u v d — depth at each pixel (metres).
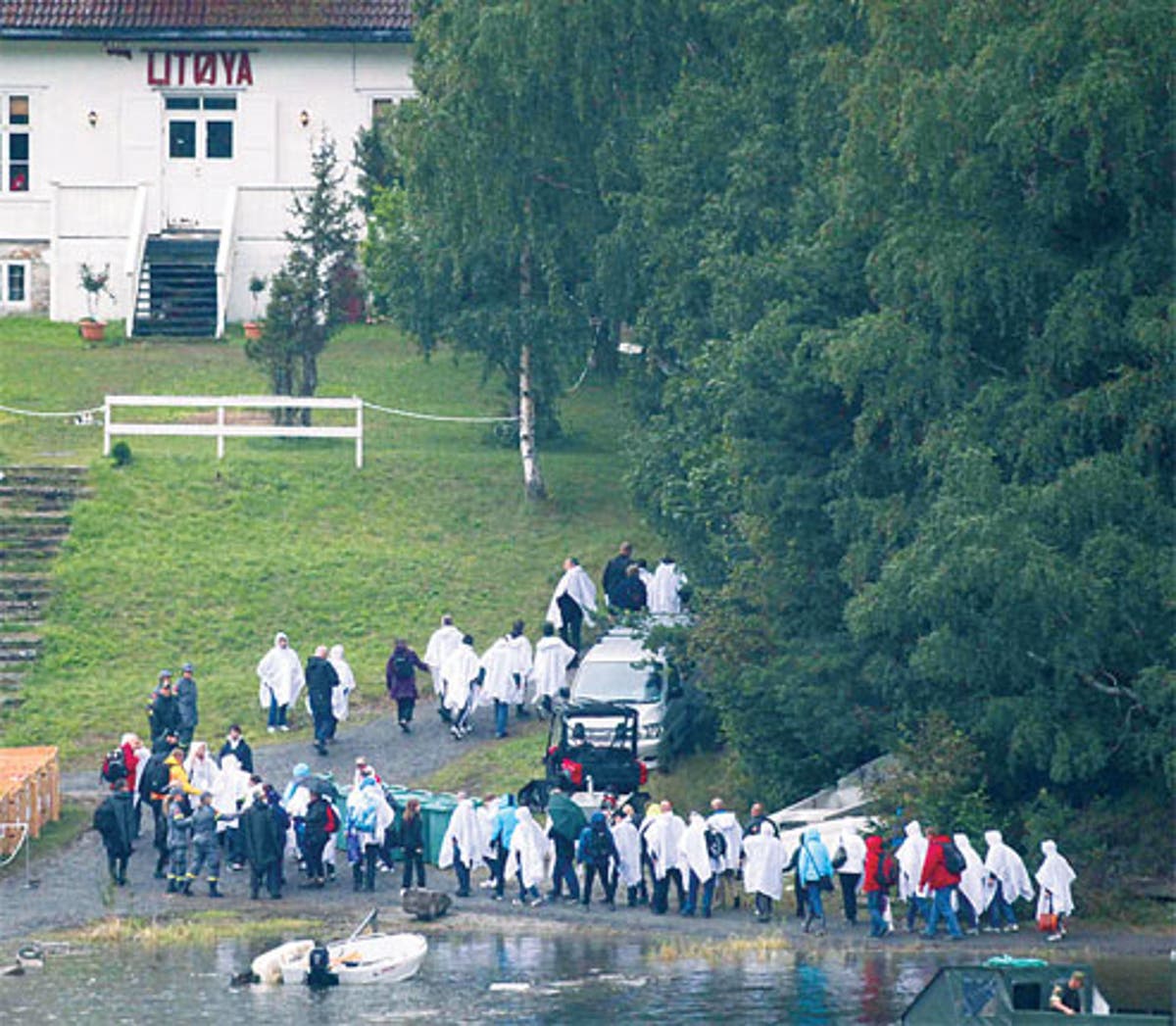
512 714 170.12
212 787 142.12
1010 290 131.00
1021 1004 100.56
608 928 126.81
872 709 143.25
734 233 163.00
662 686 159.62
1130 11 124.19
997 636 128.25
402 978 112.81
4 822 138.62
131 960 117.81
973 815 132.50
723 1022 102.75
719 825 131.12
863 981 111.62
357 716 169.50
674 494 169.25
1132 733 130.38
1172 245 129.12
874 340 133.38
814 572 148.88
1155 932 125.12
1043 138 126.69
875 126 135.38
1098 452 129.12
